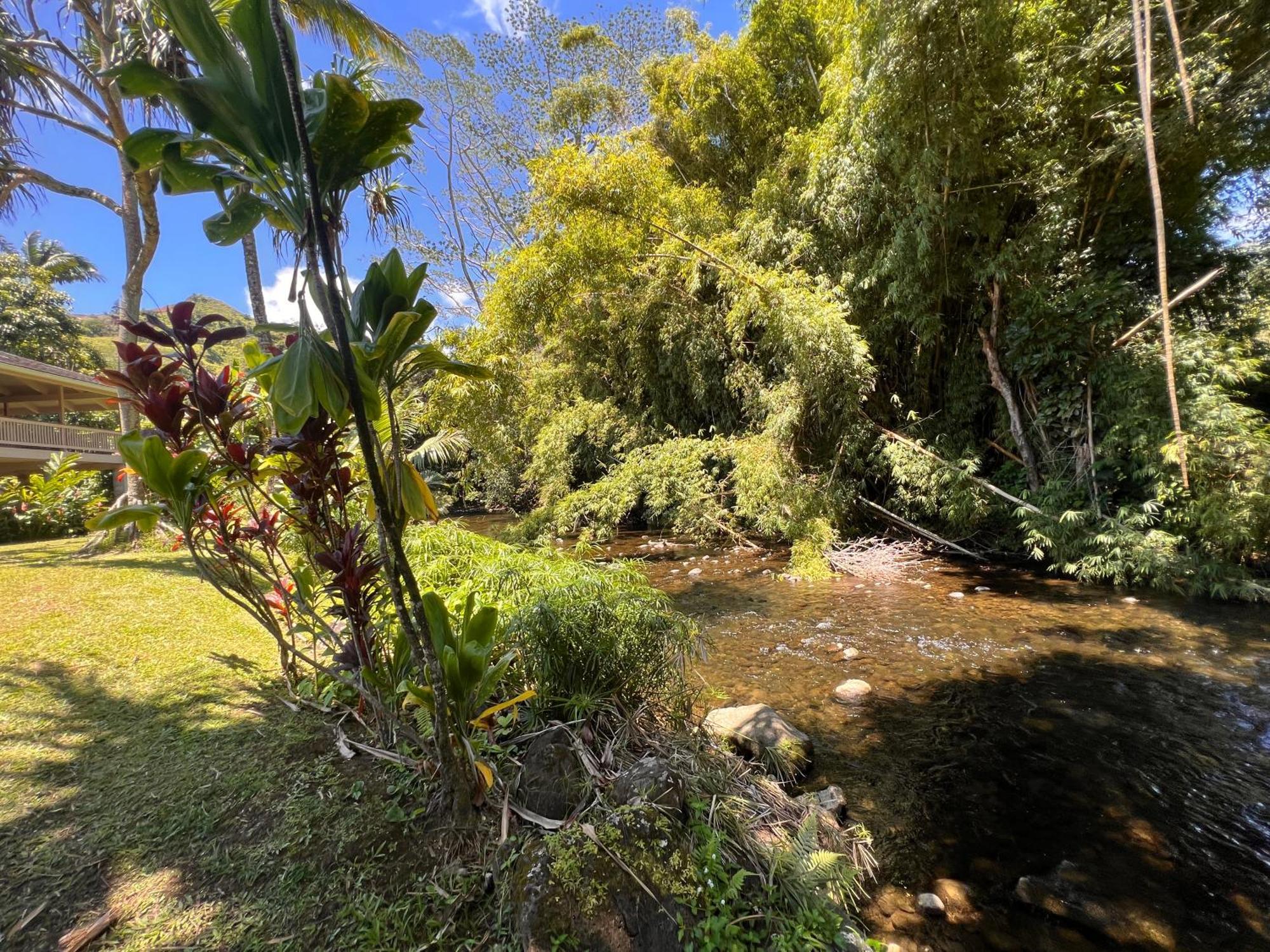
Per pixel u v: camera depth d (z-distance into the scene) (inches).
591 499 264.4
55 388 453.7
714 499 267.7
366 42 270.7
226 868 54.2
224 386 69.7
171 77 45.1
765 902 53.0
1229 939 60.1
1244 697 111.5
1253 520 152.6
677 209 251.3
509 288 244.8
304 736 77.3
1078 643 141.7
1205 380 167.5
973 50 151.4
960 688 120.2
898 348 240.4
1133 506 179.5
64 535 297.3
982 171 183.6
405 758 68.9
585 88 457.4
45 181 242.4
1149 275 199.8
